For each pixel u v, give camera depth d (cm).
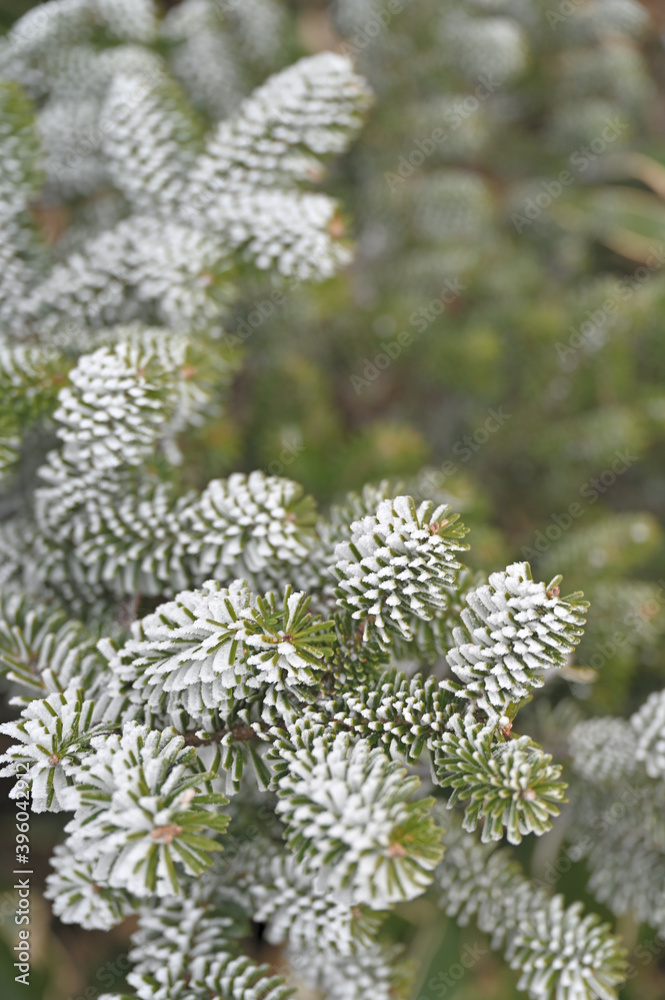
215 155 115
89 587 111
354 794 95
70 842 99
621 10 203
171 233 114
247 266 115
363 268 200
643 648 138
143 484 109
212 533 106
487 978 119
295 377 158
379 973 109
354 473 140
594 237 210
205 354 112
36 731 98
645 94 217
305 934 105
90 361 106
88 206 152
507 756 96
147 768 96
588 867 116
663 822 112
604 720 113
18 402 110
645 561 161
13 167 114
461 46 187
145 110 115
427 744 98
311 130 115
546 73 220
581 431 165
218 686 98
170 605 99
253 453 155
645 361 178
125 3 139
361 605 99
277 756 98
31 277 116
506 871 111
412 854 94
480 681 98
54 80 141
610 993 104
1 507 116
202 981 102
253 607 99
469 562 122
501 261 196
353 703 99
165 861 94
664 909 112
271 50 173
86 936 125
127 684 100
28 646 107
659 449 176
